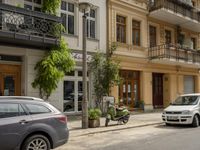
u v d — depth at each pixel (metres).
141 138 13.60
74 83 21.52
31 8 18.97
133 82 26.59
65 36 20.77
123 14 25.28
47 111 9.81
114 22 24.36
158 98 30.08
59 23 18.14
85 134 14.70
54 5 18.66
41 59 18.45
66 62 18.47
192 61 30.73
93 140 13.25
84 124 16.16
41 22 17.27
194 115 17.41
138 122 19.09
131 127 17.20
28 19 16.69
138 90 27.09
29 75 18.44
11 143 8.81
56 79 17.91
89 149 11.33
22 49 18.16
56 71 17.84
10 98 9.30
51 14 17.92
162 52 27.12
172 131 15.74
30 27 16.73
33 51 18.61
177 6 28.66
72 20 21.58
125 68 25.22
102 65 21.64
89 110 17.03
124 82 25.66
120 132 15.55
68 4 21.34
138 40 27.05
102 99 21.75
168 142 12.38
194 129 16.42
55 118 9.82
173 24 31.25
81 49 21.73
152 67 28.19
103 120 19.73
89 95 22.05
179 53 29.12
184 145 11.64
